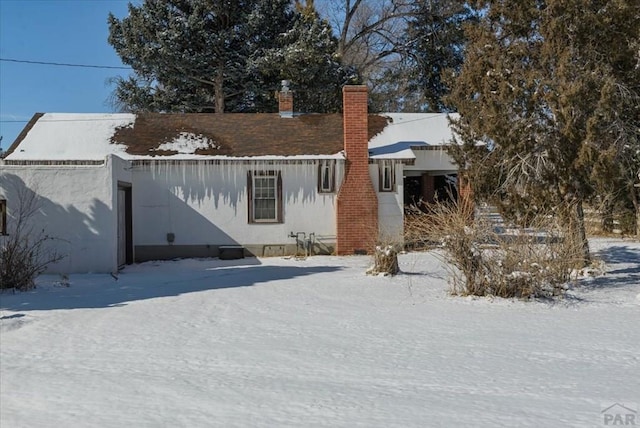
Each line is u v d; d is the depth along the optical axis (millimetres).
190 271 16047
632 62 12938
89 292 11664
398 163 20000
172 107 30844
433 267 15078
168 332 7855
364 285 12133
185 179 19422
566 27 12609
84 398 5188
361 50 38781
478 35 14156
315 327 8172
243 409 4895
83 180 15391
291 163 19641
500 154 13719
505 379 5734
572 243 10906
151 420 4648
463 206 11477
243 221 19656
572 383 5598
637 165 14844
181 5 29781
